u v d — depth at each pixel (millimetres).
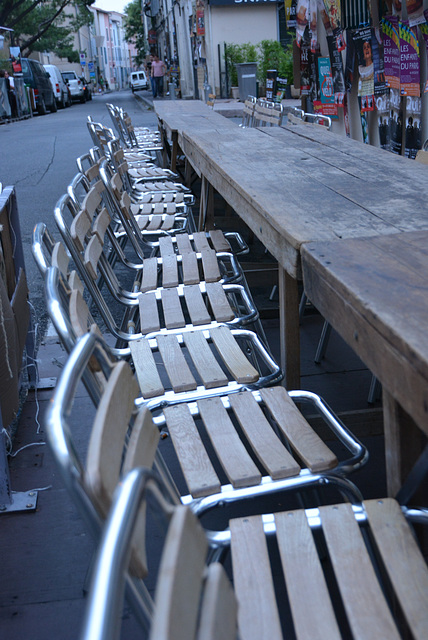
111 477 1111
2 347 2572
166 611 778
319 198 2527
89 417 3152
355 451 1828
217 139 4520
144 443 1326
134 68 116688
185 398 2178
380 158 3400
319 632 1255
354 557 1430
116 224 4535
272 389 2150
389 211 2271
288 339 2428
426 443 1619
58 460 1020
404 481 1583
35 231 2238
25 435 3049
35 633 1974
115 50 103062
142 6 58531
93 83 68750
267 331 4129
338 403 3225
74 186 3121
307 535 1504
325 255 1808
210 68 20609
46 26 41125
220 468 2713
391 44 6203
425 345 1226
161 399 2176
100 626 757
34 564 2258
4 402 2631
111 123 19297
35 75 26953
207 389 2227
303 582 1374
